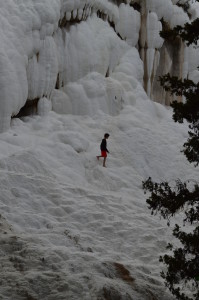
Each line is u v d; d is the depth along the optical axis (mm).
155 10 83812
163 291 28125
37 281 24906
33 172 47781
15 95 58594
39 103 65062
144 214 45781
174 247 39625
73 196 43875
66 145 57688
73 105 69250
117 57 79188
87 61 72312
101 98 71250
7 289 23969
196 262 23875
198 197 24219
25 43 61688
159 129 71938
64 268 27031
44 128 61469
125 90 76312
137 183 57688
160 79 25453
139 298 25969
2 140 55531
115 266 29375
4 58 57906
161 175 62781
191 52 91688
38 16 63438
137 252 37625
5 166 46062
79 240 35781
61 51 69812
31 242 29766
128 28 81312
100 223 40031
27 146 55875
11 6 62250
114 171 57938
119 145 64312
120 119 69438
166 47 88125
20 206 39281
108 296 24844
